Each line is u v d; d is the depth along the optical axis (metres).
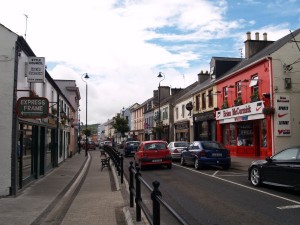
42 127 16.80
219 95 29.61
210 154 18.77
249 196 10.30
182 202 9.52
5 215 8.09
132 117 79.88
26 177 13.25
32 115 10.98
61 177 16.25
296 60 21.27
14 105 10.96
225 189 11.70
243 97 25.02
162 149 19.69
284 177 10.81
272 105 20.98
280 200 9.60
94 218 7.77
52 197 10.60
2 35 10.98
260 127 23.23
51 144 20.52
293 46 21.30
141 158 19.55
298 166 10.33
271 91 21.03
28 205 9.28
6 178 10.75
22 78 11.91
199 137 35.06
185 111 39.78
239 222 7.27
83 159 30.80
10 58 10.98
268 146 21.34
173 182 13.73
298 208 8.55
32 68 11.88
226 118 27.48
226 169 19.00
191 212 8.27
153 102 58.34
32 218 7.78
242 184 12.85
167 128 46.72
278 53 21.20
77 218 7.79
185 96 39.16
